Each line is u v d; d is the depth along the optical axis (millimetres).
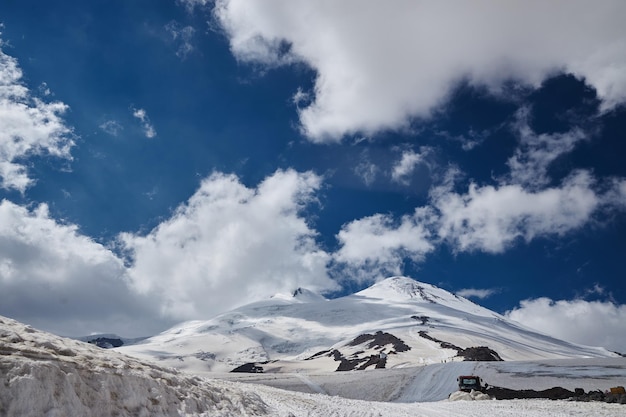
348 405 32844
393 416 27109
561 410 31359
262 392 32594
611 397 36844
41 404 10406
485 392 57531
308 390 80938
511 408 34469
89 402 11836
